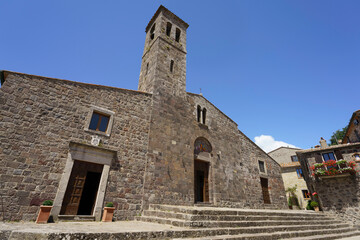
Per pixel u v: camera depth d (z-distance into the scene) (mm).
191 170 14641
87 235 5125
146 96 14328
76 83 11227
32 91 9656
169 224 8047
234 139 20094
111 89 12648
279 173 23141
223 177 16844
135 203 11062
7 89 8992
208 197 15516
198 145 16469
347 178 16547
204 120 18172
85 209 13562
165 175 12961
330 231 11859
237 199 17047
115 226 7469
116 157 11305
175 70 17375
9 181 8047
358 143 16719
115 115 12188
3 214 7609
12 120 8766
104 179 10438
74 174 9789
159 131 13891
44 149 9188
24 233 5070
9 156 8305
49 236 4773
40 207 8070
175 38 19234
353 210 15562
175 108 15742
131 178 11453
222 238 6547
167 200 12438
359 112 18188
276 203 20688
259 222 9344
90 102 11422
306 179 21500
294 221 11414
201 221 7477
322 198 17266
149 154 12695
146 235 5863
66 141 9906
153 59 16688
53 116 9898
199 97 18344
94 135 10938
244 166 19562
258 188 19703
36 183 8586
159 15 19234
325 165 17359
